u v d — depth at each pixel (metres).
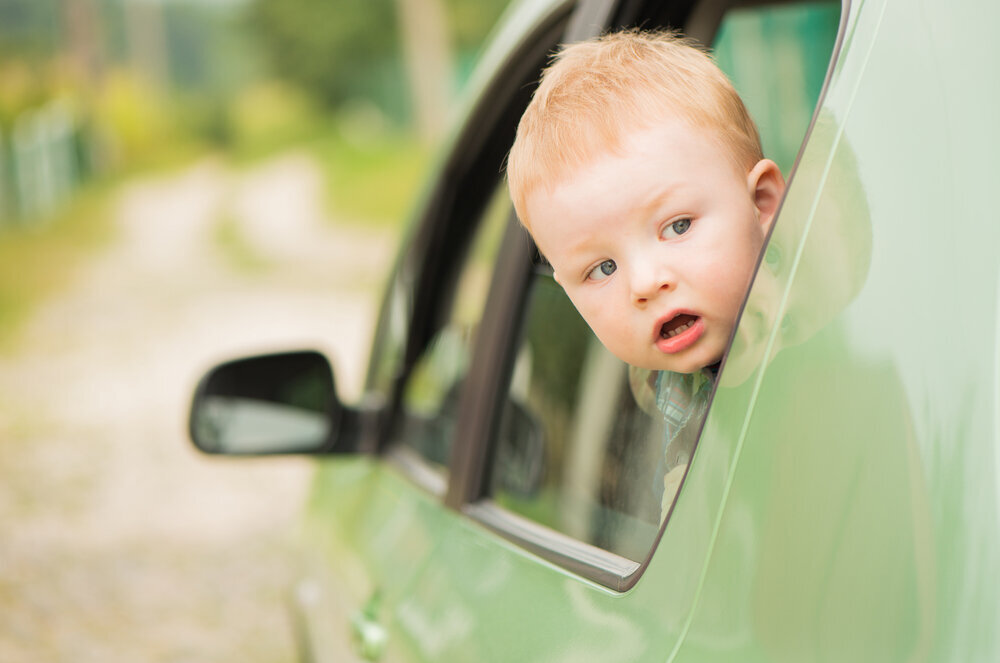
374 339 2.74
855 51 1.03
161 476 7.88
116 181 31.83
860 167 0.98
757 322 1.03
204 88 43.12
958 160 0.92
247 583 5.97
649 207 1.17
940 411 0.88
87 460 8.30
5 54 34.00
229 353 11.73
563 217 1.22
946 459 0.86
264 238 21.55
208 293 15.78
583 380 1.83
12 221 22.84
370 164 31.27
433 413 2.26
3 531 6.88
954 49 0.95
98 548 6.54
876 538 0.89
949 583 0.84
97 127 32.62
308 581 2.60
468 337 2.23
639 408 1.55
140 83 40.75
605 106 1.21
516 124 2.08
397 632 1.79
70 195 27.78
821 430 0.95
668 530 1.12
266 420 2.41
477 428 1.86
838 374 0.95
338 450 2.46
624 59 1.26
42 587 5.98
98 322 13.89
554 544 1.48
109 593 5.87
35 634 5.40
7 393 10.53
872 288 0.94
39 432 9.12
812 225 1.00
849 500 0.91
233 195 28.94
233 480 7.77
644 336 1.21
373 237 21.16
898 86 0.98
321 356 2.44
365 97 41.53
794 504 0.95
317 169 32.16
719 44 2.12
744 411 1.03
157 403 9.89
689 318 1.20
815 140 1.03
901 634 0.85
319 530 2.65
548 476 1.90
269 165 35.03
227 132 39.16
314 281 16.44
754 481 1.00
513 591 1.47
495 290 1.95
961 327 0.88
